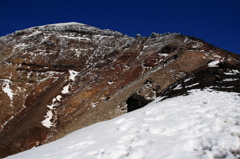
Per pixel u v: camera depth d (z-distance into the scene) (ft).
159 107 40.04
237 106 29.43
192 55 159.12
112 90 155.94
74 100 161.27
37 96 197.98
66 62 276.62
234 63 143.74
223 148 16.03
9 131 133.49
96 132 30.81
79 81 214.48
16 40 350.23
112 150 18.97
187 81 74.28
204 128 21.39
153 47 272.92
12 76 223.71
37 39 349.61
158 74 124.67
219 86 52.80
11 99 186.09
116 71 207.31
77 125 103.60
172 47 238.27
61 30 413.18
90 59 296.51
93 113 109.19
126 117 37.91
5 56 280.10
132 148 19.20
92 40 378.32
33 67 253.65
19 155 26.25
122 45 339.77
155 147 18.62
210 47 210.18
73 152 21.44
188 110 31.99
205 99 39.27
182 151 17.04
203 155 15.66
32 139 118.62
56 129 124.47
